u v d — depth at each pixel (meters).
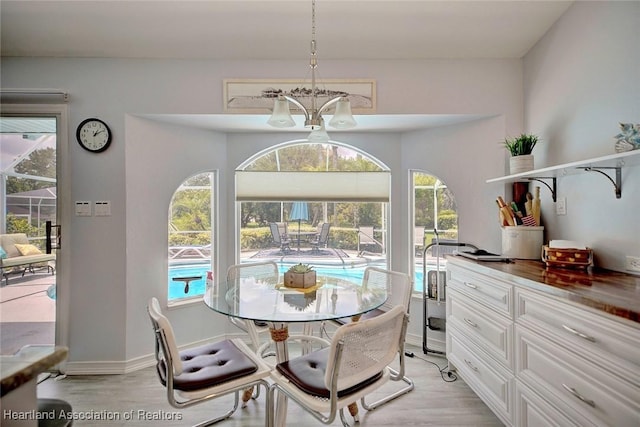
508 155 2.41
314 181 2.98
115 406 1.96
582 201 1.84
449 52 2.39
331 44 2.32
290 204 3.12
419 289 2.91
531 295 1.43
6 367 0.69
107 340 2.36
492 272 1.72
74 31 2.19
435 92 2.43
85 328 2.36
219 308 1.65
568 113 1.96
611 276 1.50
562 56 2.01
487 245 2.48
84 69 2.37
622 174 1.58
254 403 1.99
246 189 2.95
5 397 0.68
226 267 2.95
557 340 1.29
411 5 2.04
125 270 2.37
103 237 2.36
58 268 2.35
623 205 1.57
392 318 1.32
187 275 2.79
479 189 2.52
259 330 2.18
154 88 2.40
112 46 2.30
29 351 0.77
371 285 2.23
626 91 1.57
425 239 2.90
